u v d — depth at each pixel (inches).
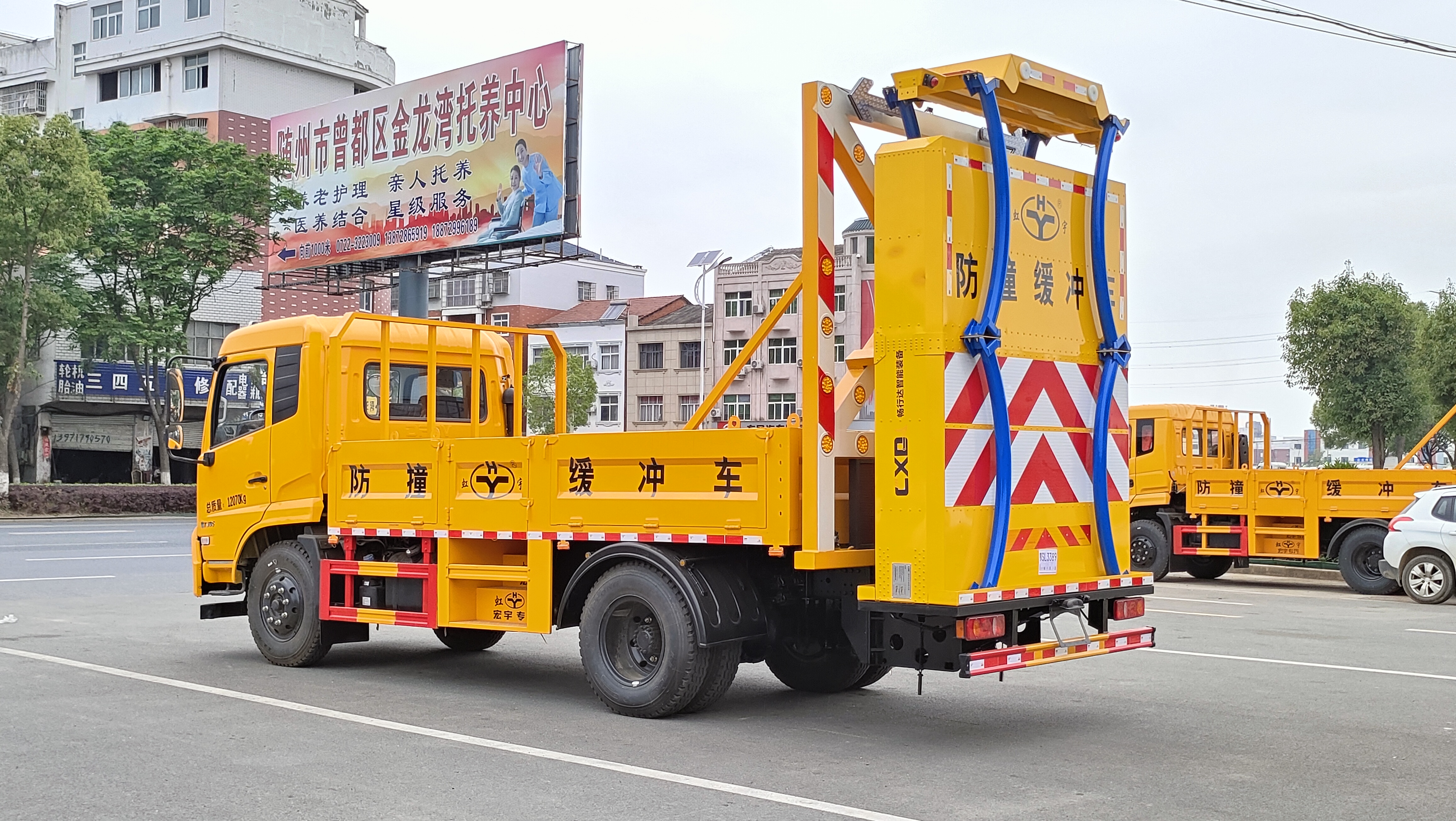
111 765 257.1
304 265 1523.1
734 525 294.7
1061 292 297.7
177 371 434.0
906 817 218.7
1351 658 428.5
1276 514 737.0
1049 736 293.7
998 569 271.7
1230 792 239.8
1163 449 788.0
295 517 399.2
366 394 406.6
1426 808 229.1
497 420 443.2
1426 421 1542.8
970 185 273.9
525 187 1280.8
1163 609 601.9
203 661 409.7
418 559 375.9
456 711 322.0
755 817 218.7
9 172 1412.4
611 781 244.5
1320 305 1563.7
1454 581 631.2
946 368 265.3
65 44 2304.4
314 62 2250.2
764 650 343.6
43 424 1823.3
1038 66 284.0
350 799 230.4
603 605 317.7
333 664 410.3
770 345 2399.1
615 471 319.6
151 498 1517.0
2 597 614.2
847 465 297.9
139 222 1594.5
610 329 2726.4
